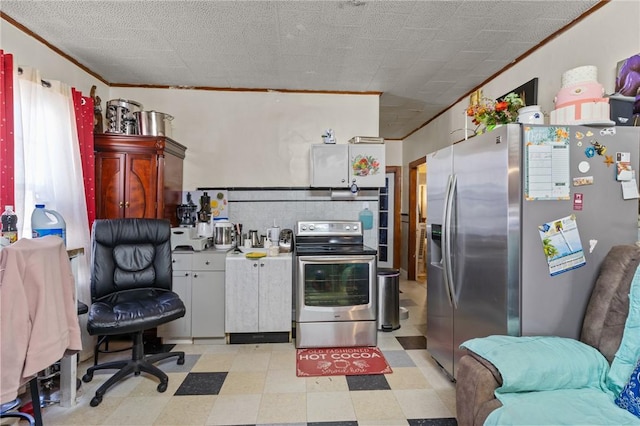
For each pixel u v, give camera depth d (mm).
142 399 2109
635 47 1938
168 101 3666
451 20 2375
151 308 2205
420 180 5816
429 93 3830
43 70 2662
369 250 3076
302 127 3764
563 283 1725
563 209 1722
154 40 2682
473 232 2006
